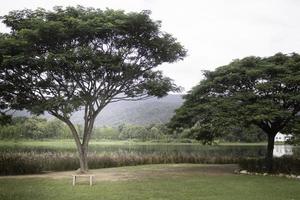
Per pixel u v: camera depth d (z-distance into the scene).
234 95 23.30
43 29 17.80
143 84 21.98
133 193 14.03
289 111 22.44
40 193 13.96
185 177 19.91
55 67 18.47
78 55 18.00
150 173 22.34
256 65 23.92
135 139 114.12
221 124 21.84
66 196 13.28
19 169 22.39
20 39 18.25
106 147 64.44
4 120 22.47
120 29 18.89
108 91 21.58
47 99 20.22
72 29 18.38
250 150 48.81
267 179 19.00
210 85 24.44
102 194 13.76
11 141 81.12
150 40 20.20
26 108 20.91
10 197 12.92
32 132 91.12
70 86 20.11
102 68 19.42
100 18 18.83
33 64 18.42
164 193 14.05
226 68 24.45
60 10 19.56
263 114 20.66
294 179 19.12
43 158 25.09
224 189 15.22
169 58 21.36
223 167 26.95
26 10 19.86
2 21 19.69
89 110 22.20
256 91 23.00
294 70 23.05
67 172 23.52
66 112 20.36
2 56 18.38
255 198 13.12
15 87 20.09
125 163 29.36
